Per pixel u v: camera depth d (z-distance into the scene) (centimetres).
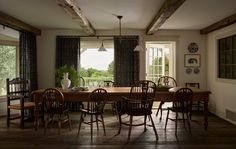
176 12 459
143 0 381
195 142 384
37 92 449
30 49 628
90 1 387
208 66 654
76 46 661
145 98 417
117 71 658
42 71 671
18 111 612
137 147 360
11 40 616
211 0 380
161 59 715
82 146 365
